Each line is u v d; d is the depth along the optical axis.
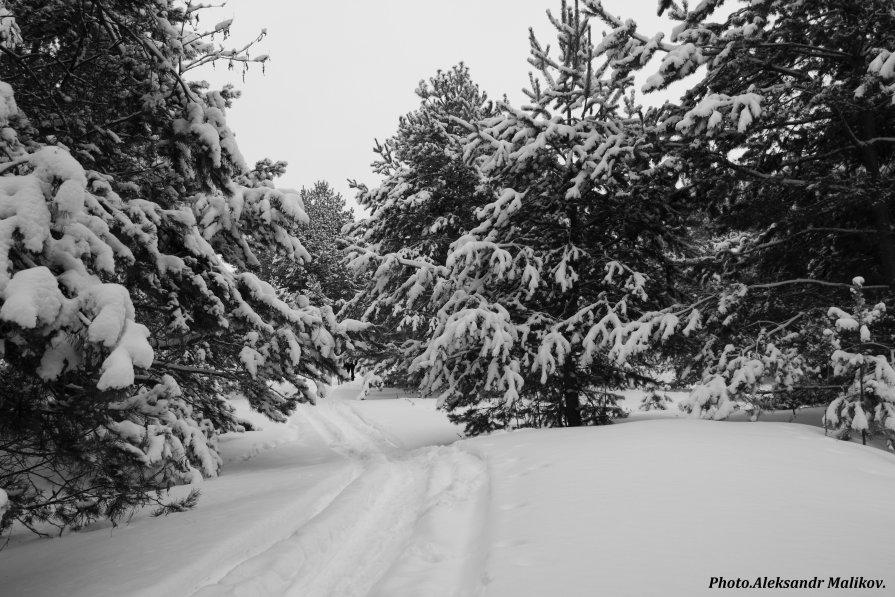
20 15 6.32
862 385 7.10
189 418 9.25
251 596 3.69
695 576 2.95
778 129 9.45
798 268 10.87
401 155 17.06
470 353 11.85
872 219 9.39
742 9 8.55
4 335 3.47
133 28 6.66
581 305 12.61
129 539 5.49
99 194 5.31
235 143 6.61
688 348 11.37
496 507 4.79
